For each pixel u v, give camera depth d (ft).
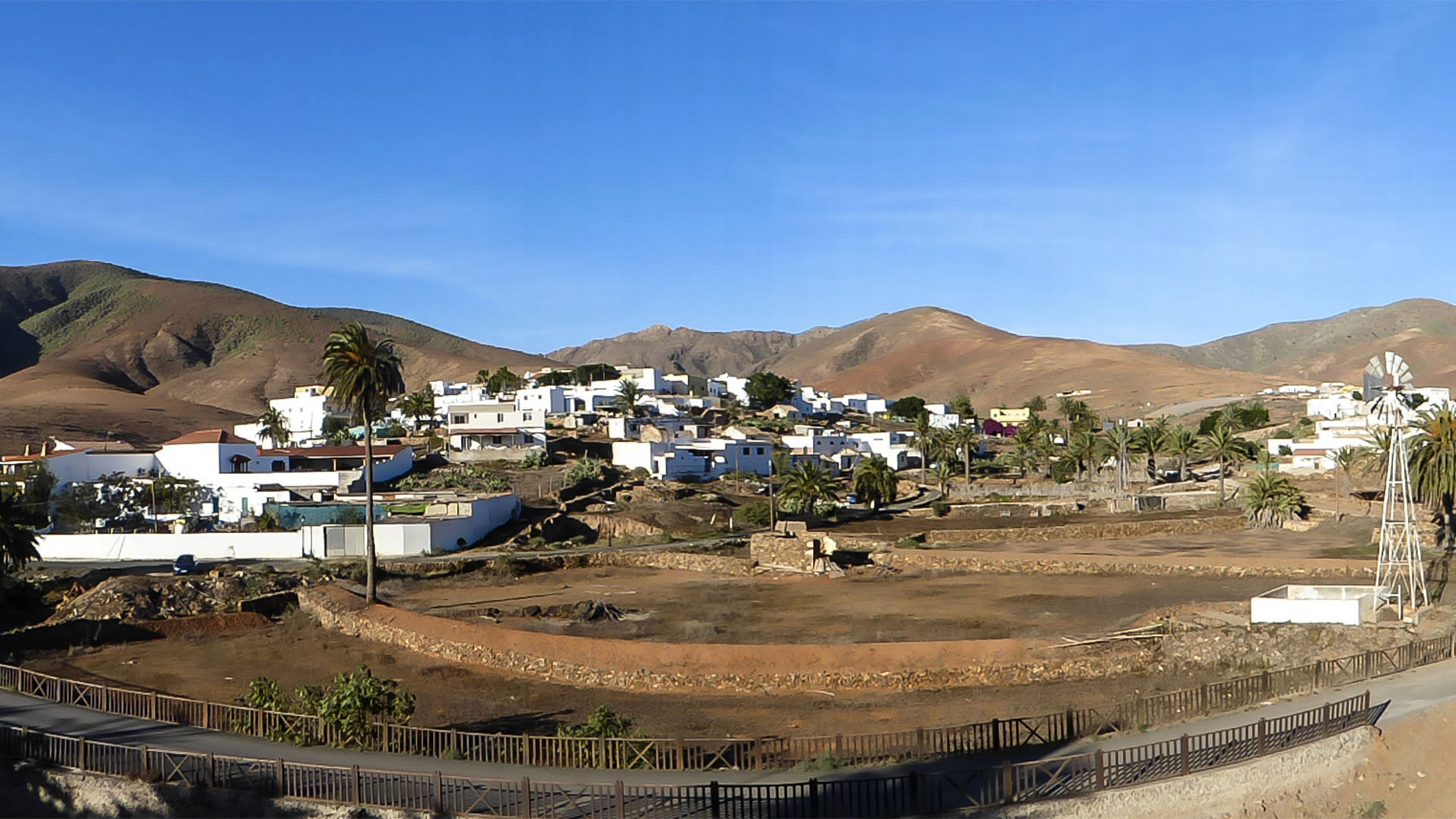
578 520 370.12
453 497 377.50
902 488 509.35
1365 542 298.56
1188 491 437.17
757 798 97.30
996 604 223.92
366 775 106.52
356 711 120.47
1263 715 122.21
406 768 110.32
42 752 113.80
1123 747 111.45
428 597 250.16
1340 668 139.95
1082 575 270.26
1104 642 164.04
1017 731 115.14
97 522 366.43
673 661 163.73
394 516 351.05
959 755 112.16
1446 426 268.41
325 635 210.38
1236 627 171.01
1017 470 600.39
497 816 93.97
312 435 632.38
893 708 141.38
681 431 602.85
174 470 426.51
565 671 168.35
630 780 105.29
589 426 618.44
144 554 324.80
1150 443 510.58
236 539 323.16
